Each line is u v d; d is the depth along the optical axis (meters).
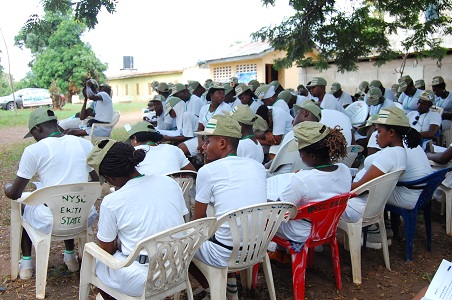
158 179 2.62
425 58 13.05
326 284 3.65
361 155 6.02
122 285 2.51
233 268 2.88
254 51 20.50
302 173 3.11
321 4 8.78
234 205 2.88
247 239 2.79
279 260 3.85
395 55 10.41
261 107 5.71
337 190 3.12
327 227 3.21
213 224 2.56
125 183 2.57
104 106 8.45
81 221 3.43
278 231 3.16
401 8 9.28
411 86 8.62
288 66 10.12
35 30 8.34
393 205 4.07
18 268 3.73
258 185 2.97
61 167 3.52
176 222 2.58
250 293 3.48
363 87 9.48
